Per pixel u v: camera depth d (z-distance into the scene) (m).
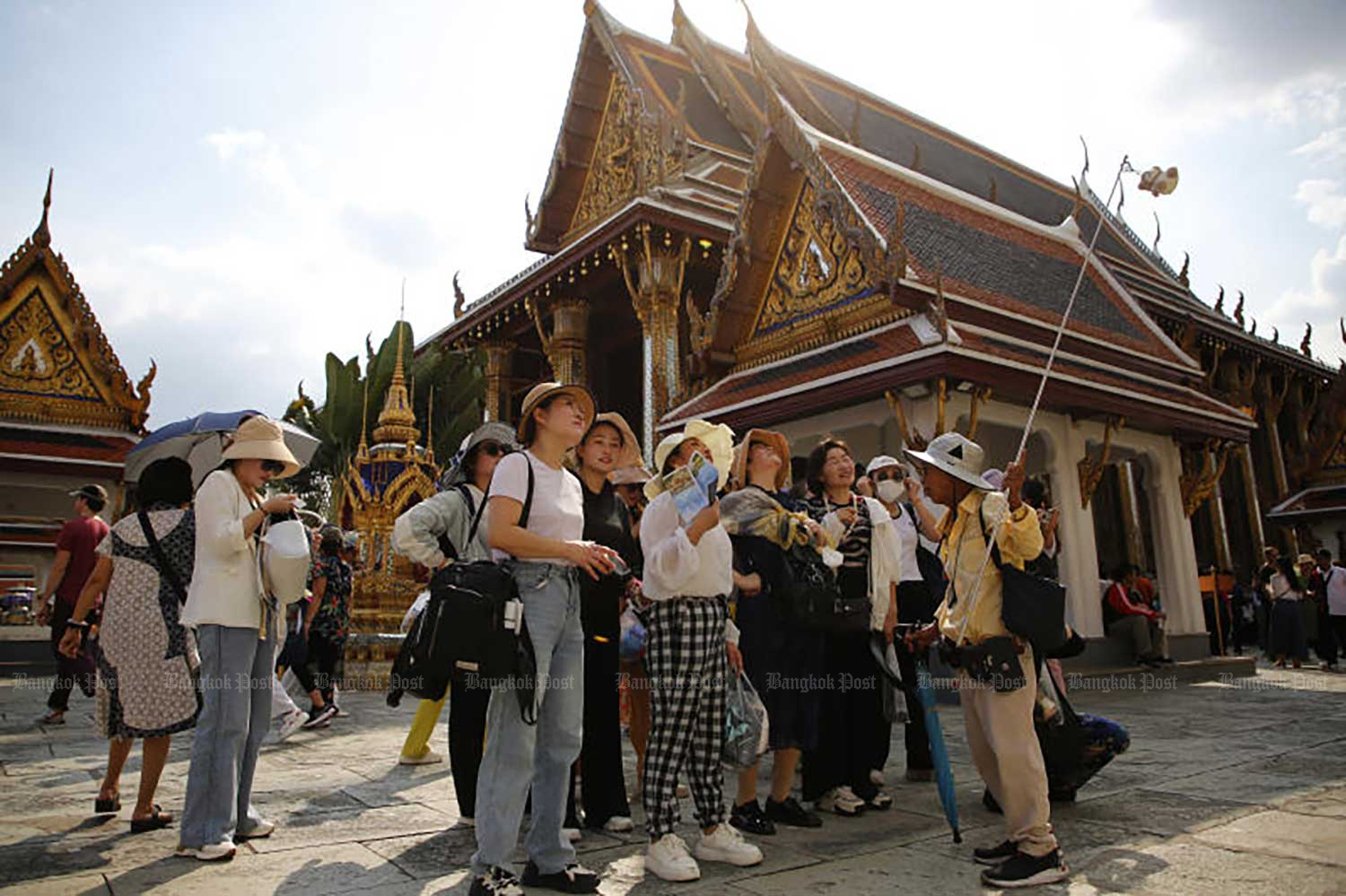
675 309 17.97
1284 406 30.47
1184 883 3.07
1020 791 3.23
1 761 5.87
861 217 10.16
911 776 5.20
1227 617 16.89
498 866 2.91
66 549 8.12
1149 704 8.59
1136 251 30.61
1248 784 4.74
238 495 3.81
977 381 9.04
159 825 4.03
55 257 16.42
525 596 3.11
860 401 10.16
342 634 8.03
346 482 12.59
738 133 23.28
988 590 3.39
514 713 3.00
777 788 4.14
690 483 3.52
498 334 23.94
